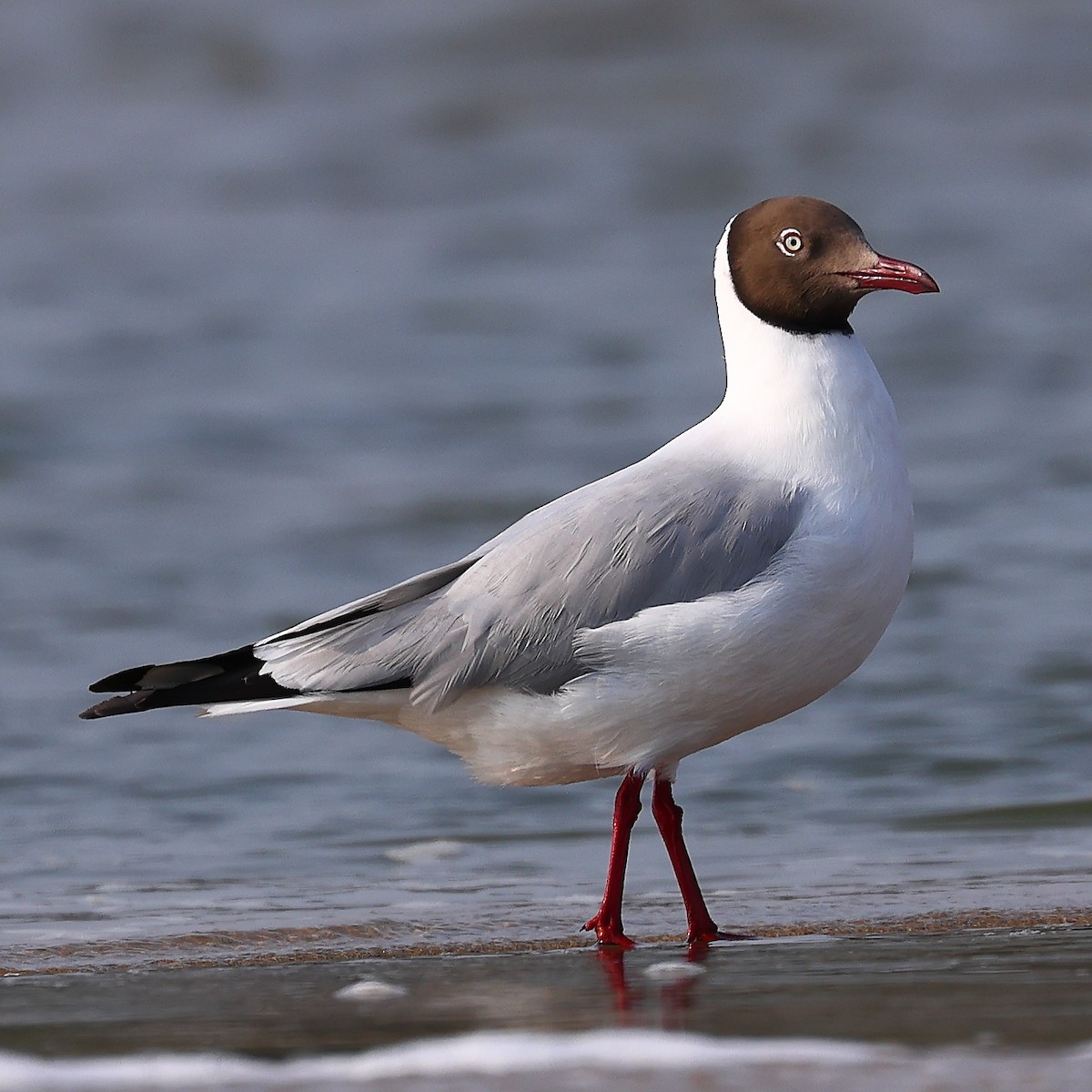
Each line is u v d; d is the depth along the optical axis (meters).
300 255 31.95
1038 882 10.03
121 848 11.26
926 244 30.94
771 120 38.75
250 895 10.21
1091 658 14.77
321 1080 6.25
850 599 9.15
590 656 9.02
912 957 8.27
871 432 9.39
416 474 21.17
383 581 17.38
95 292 29.89
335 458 22.00
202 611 16.61
